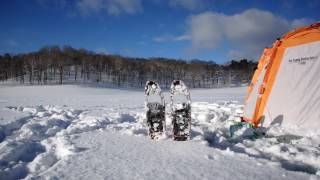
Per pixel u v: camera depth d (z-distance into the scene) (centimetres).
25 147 582
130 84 10944
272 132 670
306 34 710
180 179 401
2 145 580
